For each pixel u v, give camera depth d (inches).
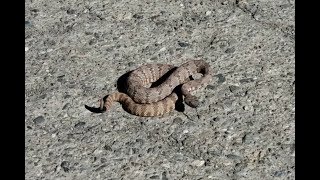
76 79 86.4
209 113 81.4
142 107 81.0
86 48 90.9
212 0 98.1
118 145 78.1
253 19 94.6
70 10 97.0
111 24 94.4
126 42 91.6
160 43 91.3
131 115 81.4
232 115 81.2
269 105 82.3
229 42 91.0
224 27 93.4
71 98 83.8
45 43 91.8
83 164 76.3
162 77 87.1
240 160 76.3
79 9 97.1
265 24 93.7
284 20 94.1
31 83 86.0
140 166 75.9
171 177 74.8
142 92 83.1
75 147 78.0
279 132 79.1
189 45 90.9
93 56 89.6
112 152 77.4
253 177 74.6
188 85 83.9
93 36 92.6
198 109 81.9
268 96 83.4
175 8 96.9
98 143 78.4
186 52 89.8
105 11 96.6
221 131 79.4
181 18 95.1
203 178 74.6
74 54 90.0
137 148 77.7
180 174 75.0
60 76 86.9
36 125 80.7
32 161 76.7
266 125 80.0
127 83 84.1
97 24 94.5
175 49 90.4
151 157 76.7
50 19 95.7
